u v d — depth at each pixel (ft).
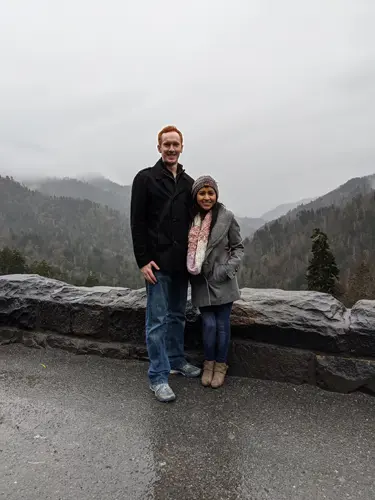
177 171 9.19
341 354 8.93
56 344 11.73
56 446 7.04
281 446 7.02
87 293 11.94
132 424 7.77
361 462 6.55
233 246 8.95
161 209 8.69
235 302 10.02
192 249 8.64
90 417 8.04
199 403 8.59
